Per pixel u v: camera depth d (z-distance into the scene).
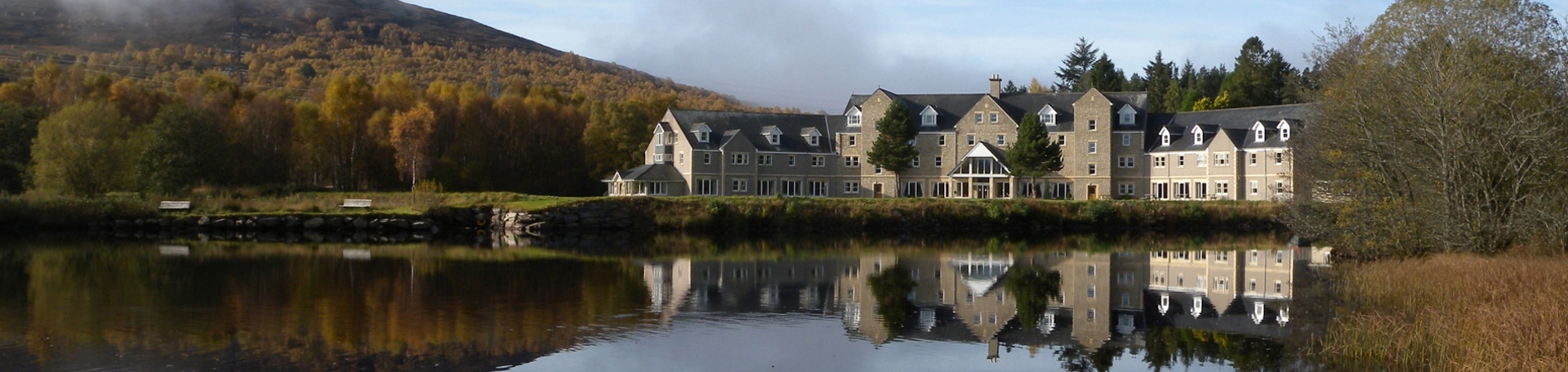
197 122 94.06
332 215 80.31
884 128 110.00
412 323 31.78
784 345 29.88
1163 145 109.88
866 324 33.69
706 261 55.03
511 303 36.28
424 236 76.81
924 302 38.88
